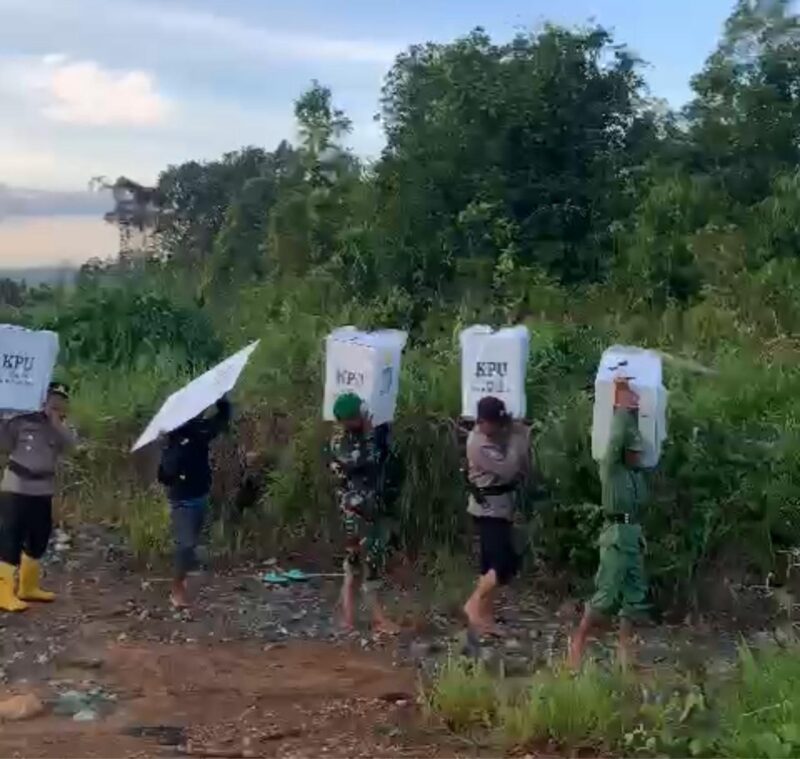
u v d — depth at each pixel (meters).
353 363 8.55
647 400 7.51
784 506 9.42
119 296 16.59
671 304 18.83
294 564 10.26
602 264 24.12
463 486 10.08
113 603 9.12
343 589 8.74
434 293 21.95
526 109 25.19
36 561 9.04
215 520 10.64
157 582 9.68
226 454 10.78
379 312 19.86
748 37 29.47
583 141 25.55
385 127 26.38
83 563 10.12
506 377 8.09
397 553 10.07
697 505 9.16
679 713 6.37
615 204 24.78
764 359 13.63
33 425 8.97
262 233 30.86
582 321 18.72
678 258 20.95
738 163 28.14
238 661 7.83
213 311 19.56
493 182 24.39
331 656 7.96
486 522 7.94
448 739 6.39
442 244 22.73
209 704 7.00
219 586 9.66
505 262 20.95
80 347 16.00
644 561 8.89
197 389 8.77
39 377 8.78
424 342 16.88
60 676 7.52
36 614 8.82
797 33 29.34
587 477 9.39
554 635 8.48
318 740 6.40
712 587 9.09
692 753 6.01
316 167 26.05
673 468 9.21
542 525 9.52
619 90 26.67
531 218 24.55
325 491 10.52
